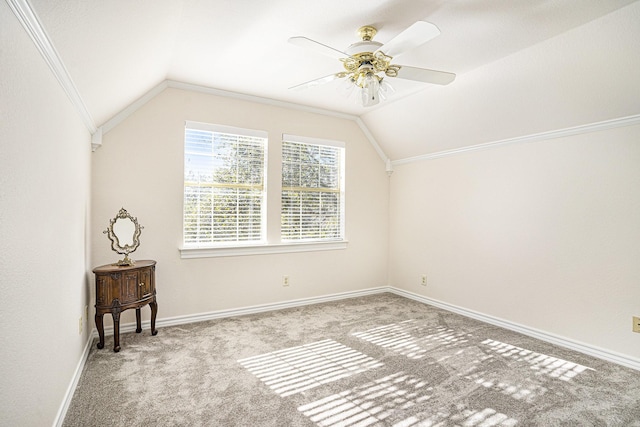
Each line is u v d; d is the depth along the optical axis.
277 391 2.06
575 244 2.71
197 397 1.98
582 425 1.74
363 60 2.05
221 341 2.83
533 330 2.99
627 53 2.08
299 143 3.92
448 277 3.80
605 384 2.16
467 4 1.90
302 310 3.75
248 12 2.03
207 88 3.32
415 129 3.84
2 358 1.08
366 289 4.45
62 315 1.78
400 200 4.46
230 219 3.51
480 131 3.31
